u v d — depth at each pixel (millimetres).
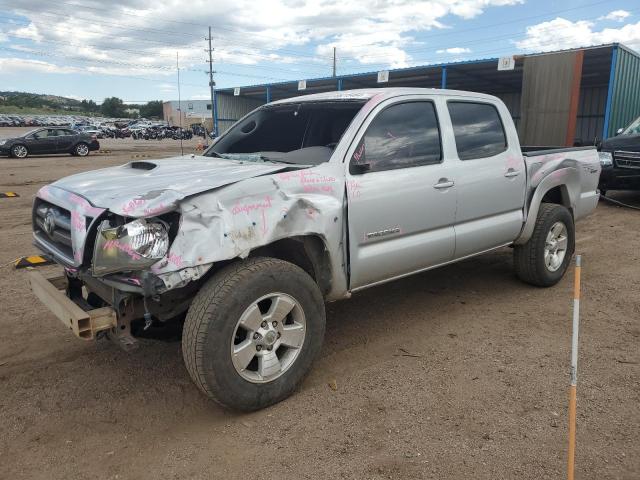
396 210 3881
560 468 2709
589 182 5957
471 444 2912
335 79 25203
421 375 3689
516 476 2654
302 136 4359
